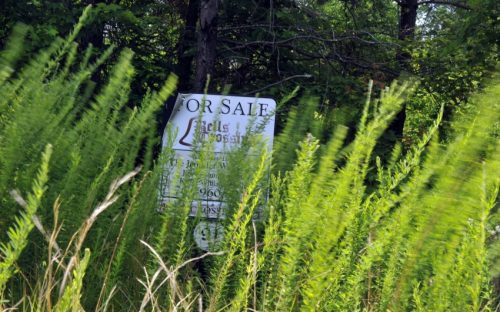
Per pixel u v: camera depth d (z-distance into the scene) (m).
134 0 11.73
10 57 3.27
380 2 12.48
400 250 2.38
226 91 3.91
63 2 9.74
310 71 10.55
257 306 2.79
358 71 10.80
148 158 3.62
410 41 10.90
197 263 3.50
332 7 13.27
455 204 2.20
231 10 10.84
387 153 7.73
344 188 2.42
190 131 5.07
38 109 3.06
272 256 2.74
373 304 2.49
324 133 3.53
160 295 3.01
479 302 2.26
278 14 10.41
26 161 3.02
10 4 8.99
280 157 3.36
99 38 9.82
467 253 2.21
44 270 2.82
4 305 2.51
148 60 10.84
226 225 3.25
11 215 2.89
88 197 2.98
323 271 2.39
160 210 3.53
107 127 3.48
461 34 10.36
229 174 3.33
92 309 2.84
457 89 10.18
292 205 2.63
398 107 2.55
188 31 10.89
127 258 3.16
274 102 5.14
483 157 2.14
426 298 2.36
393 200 2.49
